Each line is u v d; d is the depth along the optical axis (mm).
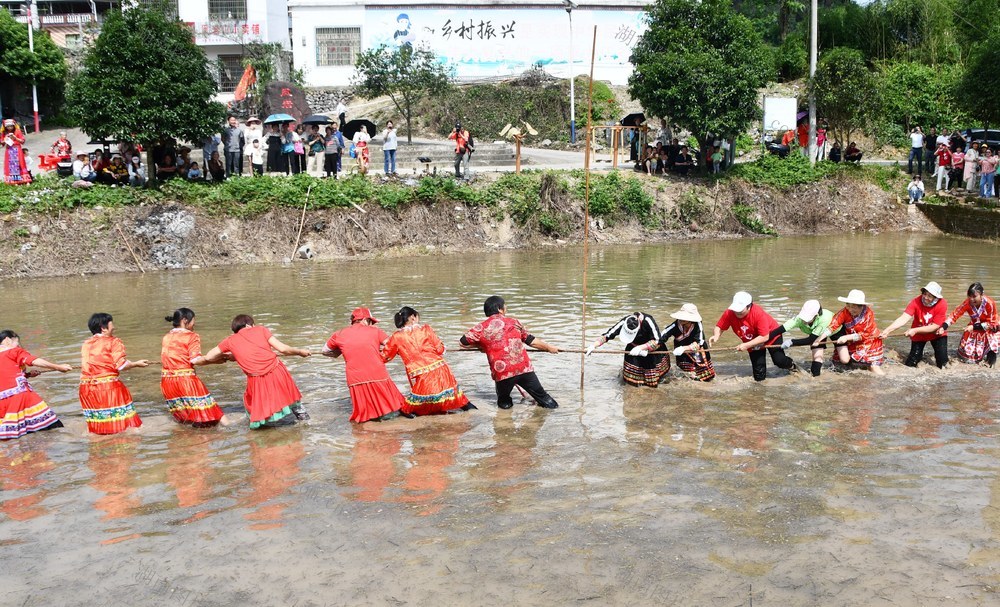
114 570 5246
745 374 9953
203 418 8227
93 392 8000
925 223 25828
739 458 7047
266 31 39688
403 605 4766
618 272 18031
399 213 22344
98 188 20453
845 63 26875
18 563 5359
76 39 43500
